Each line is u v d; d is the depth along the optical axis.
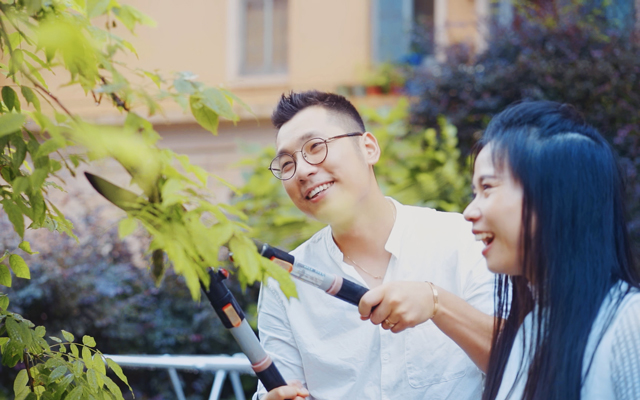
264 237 4.32
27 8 1.04
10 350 1.39
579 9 5.12
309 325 1.76
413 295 1.33
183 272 0.97
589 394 1.07
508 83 4.89
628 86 4.68
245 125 6.64
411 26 5.96
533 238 1.14
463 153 4.90
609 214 1.14
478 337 1.37
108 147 1.00
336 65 6.74
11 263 1.45
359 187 1.71
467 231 1.75
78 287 4.50
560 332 1.10
